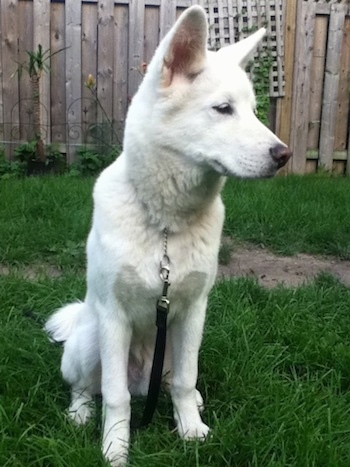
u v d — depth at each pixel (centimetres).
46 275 183
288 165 348
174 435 116
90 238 117
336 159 353
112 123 337
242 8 337
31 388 122
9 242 210
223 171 107
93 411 122
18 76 329
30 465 103
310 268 215
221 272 208
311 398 118
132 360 128
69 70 329
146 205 109
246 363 133
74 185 277
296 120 345
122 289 110
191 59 107
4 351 135
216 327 151
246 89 110
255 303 169
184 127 106
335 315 162
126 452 110
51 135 337
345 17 340
